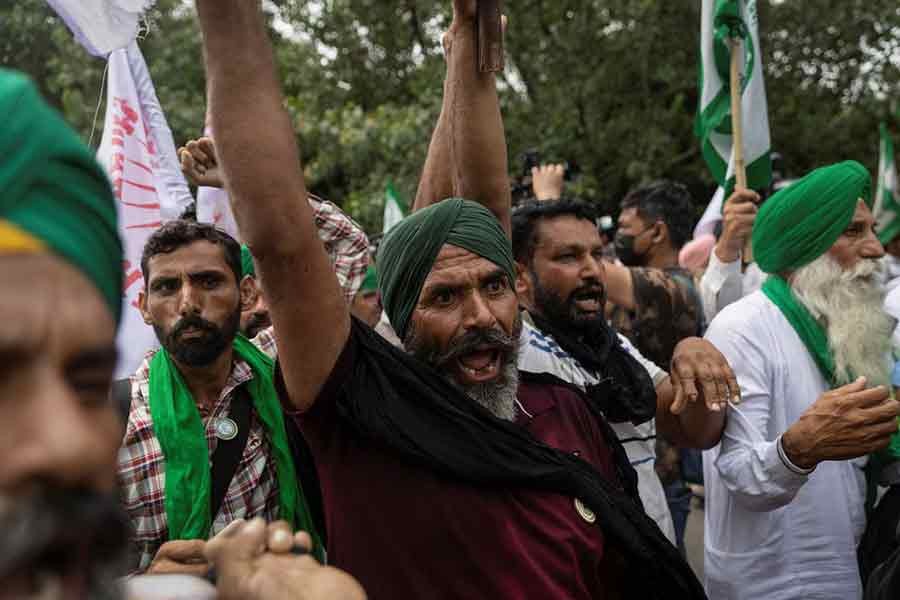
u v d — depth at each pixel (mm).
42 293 546
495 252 1844
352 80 11844
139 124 3178
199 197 3361
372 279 3691
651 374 2516
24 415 525
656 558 1743
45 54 8875
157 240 2199
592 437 1971
